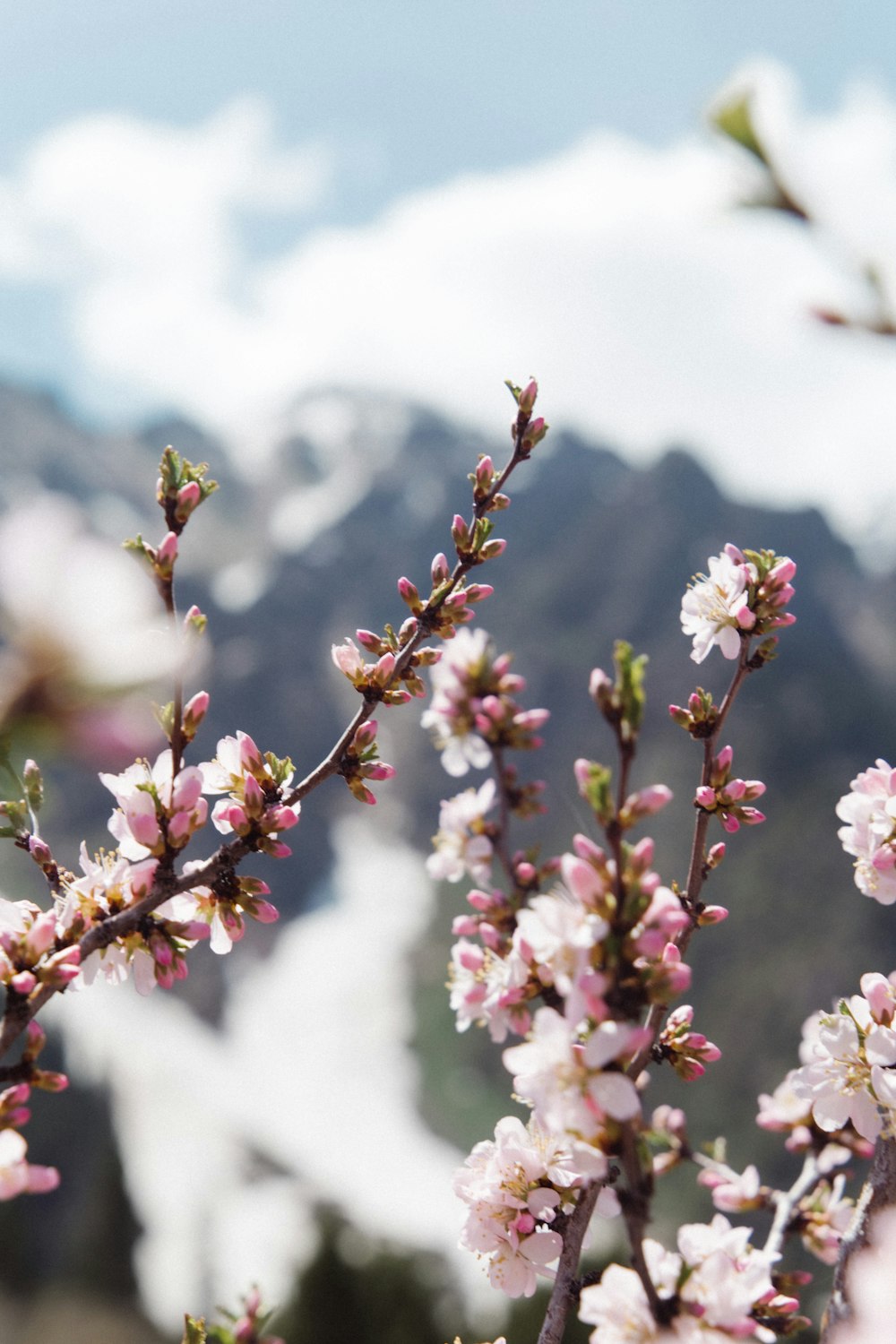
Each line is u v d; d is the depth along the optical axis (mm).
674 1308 1815
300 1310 19891
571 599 179625
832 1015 2512
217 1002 130500
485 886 3068
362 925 146750
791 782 121625
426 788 163875
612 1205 2395
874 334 667
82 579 570
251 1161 95438
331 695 180375
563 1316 2312
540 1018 1653
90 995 120250
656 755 105625
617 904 1597
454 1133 112375
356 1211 90375
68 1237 53125
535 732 3148
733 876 112500
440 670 3303
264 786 2643
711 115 675
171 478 1844
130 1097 99250
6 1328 42062
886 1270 1545
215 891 2428
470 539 2955
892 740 131750
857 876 2805
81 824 78438
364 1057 121688
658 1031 2430
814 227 666
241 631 188500
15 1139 1686
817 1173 3262
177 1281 70812
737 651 2834
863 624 178875
